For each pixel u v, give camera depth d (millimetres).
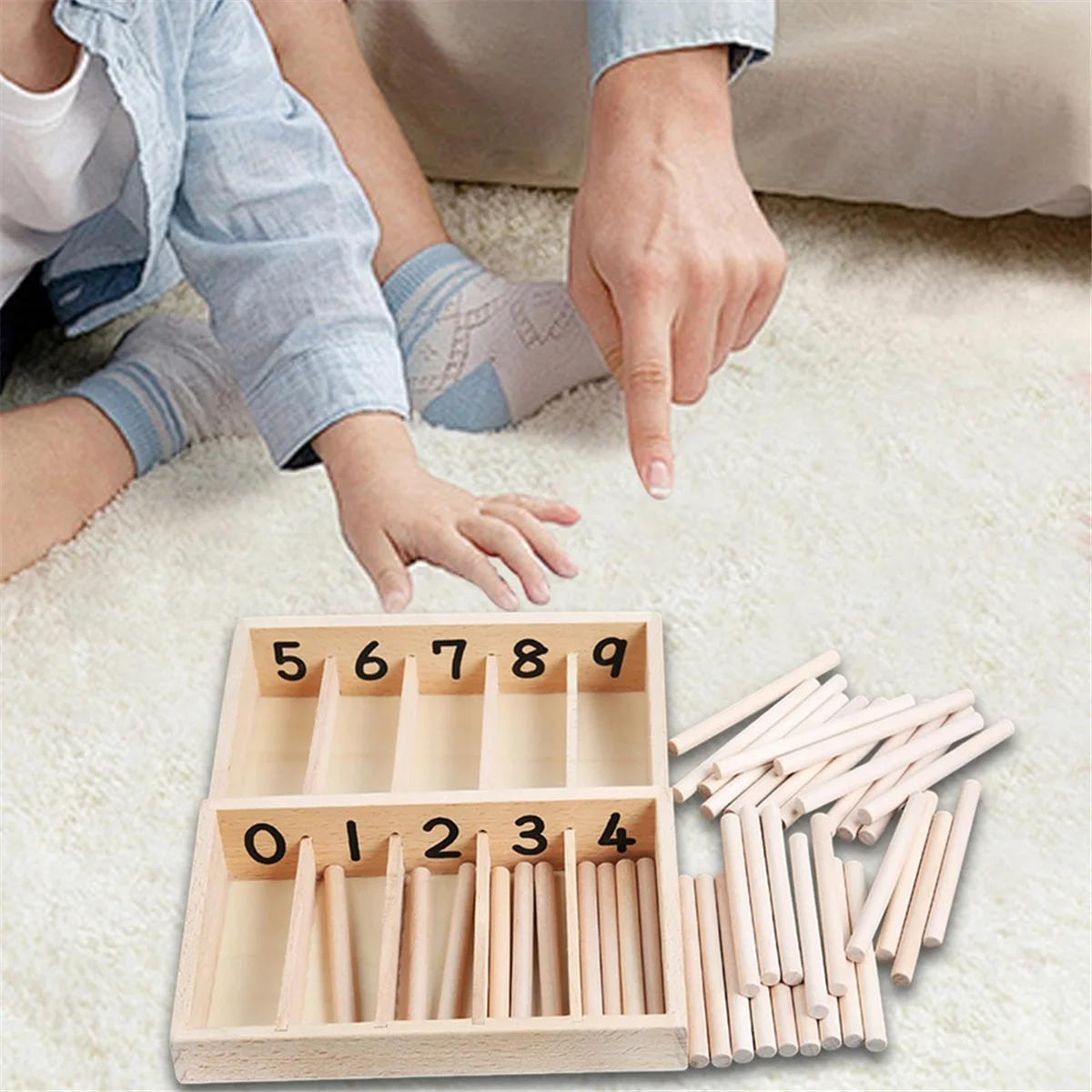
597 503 1151
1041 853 945
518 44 1284
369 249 1116
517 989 856
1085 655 1054
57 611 1067
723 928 897
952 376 1256
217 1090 843
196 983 840
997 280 1348
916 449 1193
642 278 1025
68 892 925
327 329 1071
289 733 1012
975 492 1161
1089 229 1398
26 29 945
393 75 1344
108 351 1304
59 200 1053
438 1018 842
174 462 1184
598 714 1023
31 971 891
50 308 1290
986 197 1339
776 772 962
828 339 1285
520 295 1220
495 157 1389
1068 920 913
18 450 1083
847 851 946
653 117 1080
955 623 1071
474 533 994
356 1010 876
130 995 881
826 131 1305
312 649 1008
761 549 1117
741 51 1116
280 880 934
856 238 1390
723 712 1001
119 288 1195
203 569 1100
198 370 1192
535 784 977
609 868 924
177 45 1035
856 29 1243
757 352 1272
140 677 1034
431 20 1286
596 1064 835
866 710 997
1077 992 882
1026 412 1226
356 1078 842
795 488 1162
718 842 949
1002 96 1245
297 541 1121
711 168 1072
